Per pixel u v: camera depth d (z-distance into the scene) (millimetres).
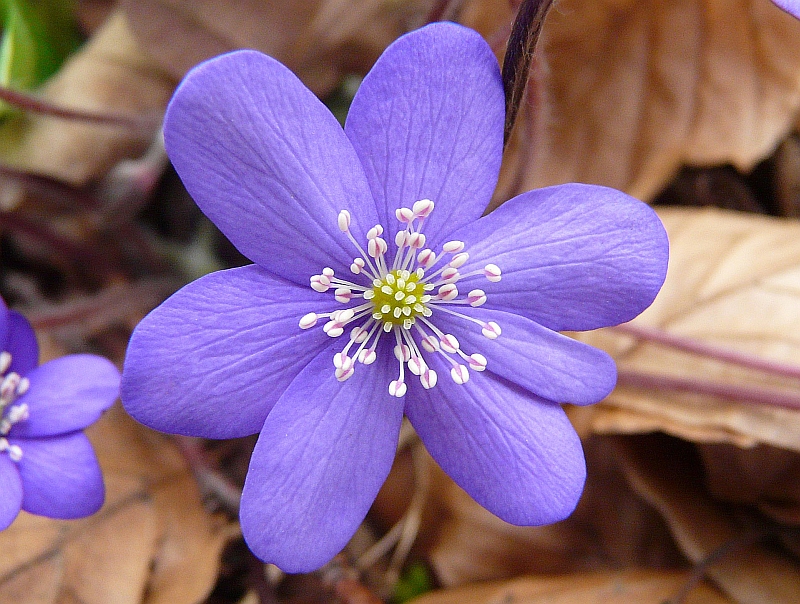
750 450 65
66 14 81
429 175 48
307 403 48
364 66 79
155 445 68
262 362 47
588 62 76
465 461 51
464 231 49
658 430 69
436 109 46
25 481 53
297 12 75
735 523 66
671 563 69
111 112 77
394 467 75
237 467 74
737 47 75
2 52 70
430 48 45
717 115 76
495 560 70
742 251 71
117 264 84
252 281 47
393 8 77
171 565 64
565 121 77
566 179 78
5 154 77
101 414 54
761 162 81
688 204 83
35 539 60
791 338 67
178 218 87
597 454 71
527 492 50
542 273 48
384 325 50
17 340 57
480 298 48
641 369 69
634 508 70
